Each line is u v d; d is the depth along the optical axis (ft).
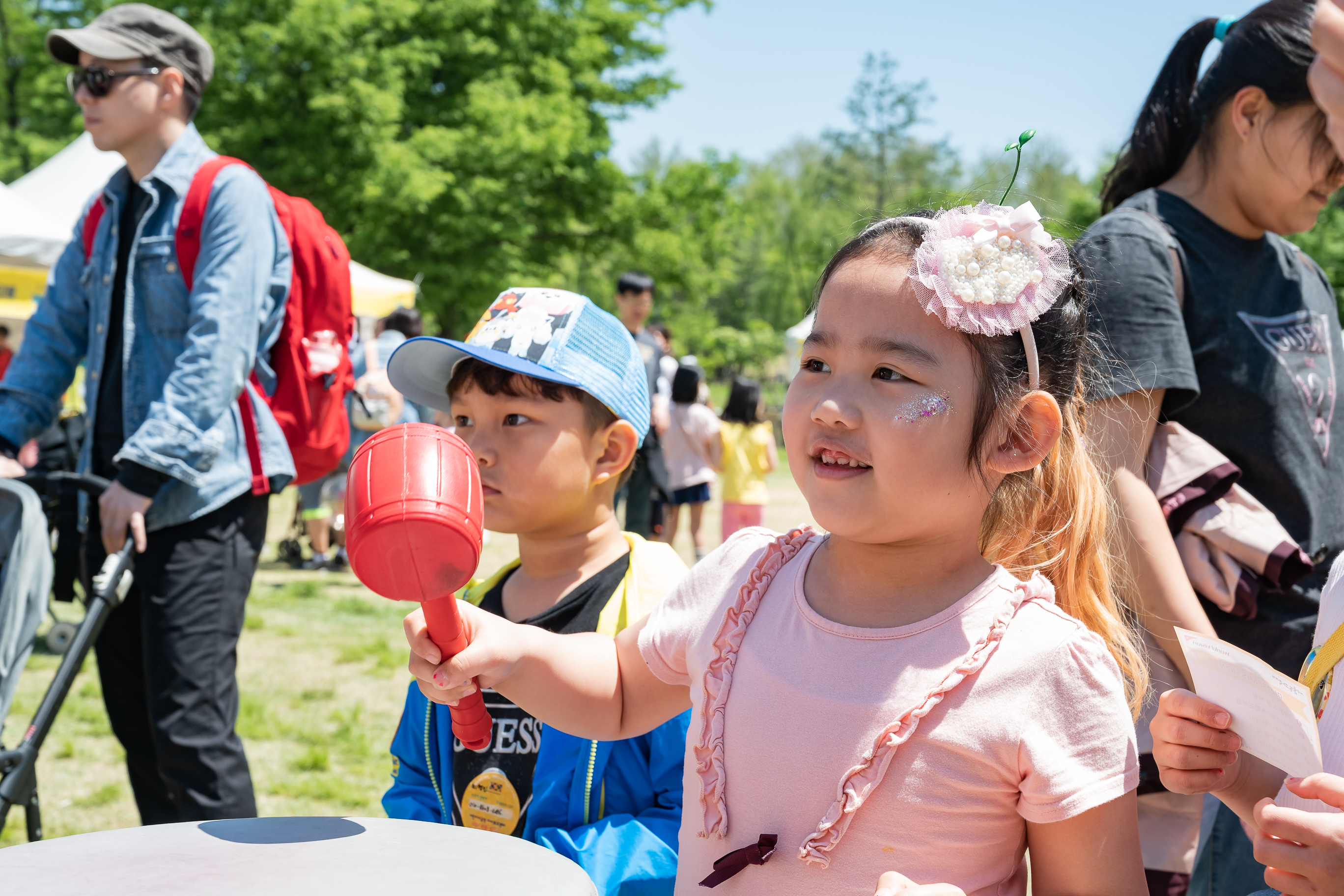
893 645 3.63
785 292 155.74
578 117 62.80
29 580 6.86
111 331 8.86
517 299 5.74
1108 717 3.48
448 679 3.71
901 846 3.44
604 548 5.71
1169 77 6.28
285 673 16.21
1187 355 5.58
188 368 8.09
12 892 3.10
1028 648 3.52
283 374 9.12
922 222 3.74
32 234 23.38
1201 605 5.79
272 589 22.81
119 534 7.89
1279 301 6.02
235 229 8.43
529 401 5.42
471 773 5.32
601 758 5.05
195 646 8.21
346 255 9.45
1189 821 5.84
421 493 3.12
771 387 93.35
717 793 3.73
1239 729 3.44
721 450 27.81
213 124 56.80
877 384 3.53
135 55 8.59
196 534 8.27
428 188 54.65
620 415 5.61
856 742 3.52
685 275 69.41
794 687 3.68
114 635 8.78
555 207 63.82
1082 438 4.30
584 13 67.46
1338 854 3.08
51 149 63.57
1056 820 3.38
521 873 3.32
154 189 8.55
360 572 3.18
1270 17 5.70
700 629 4.16
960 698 3.49
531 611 5.60
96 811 10.98
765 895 3.58
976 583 3.71
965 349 3.57
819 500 3.58
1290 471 5.81
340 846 3.59
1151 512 5.39
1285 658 5.79
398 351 5.86
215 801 8.24
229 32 56.90
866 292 3.59
